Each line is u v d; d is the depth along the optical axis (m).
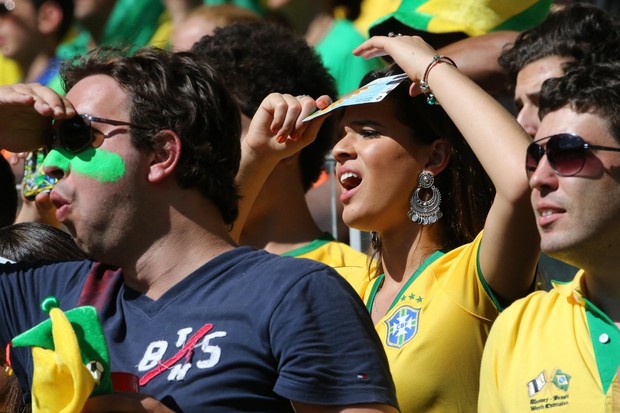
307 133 8.46
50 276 7.03
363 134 8.24
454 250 7.97
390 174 8.15
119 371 6.12
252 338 6.01
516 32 10.74
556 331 6.68
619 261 6.48
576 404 6.38
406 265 8.21
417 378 7.46
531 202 7.00
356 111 8.27
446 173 8.27
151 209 6.52
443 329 7.55
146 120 6.53
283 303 6.02
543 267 9.07
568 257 6.53
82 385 5.51
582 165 6.44
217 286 6.29
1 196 8.76
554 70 9.44
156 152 6.53
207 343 6.05
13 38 14.91
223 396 5.93
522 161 7.36
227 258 6.40
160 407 5.77
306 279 6.09
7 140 6.90
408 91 8.20
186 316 6.21
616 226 6.43
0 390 6.98
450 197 8.27
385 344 7.71
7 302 7.02
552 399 6.46
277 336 5.96
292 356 5.91
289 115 8.34
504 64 10.05
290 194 9.75
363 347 6.04
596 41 9.39
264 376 5.98
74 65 7.02
